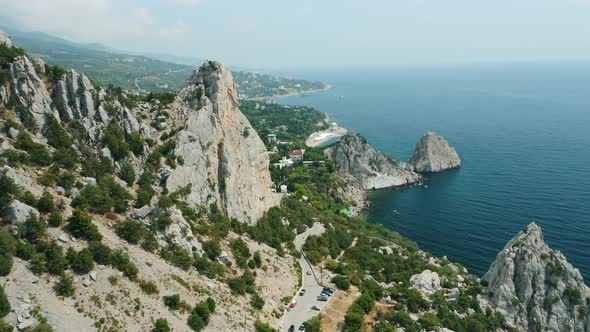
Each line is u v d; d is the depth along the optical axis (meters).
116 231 85.75
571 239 180.75
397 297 115.38
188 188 117.19
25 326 58.66
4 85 98.19
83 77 112.56
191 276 88.31
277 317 95.94
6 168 77.12
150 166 113.12
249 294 96.25
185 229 98.75
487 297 124.00
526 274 120.19
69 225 77.38
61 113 108.06
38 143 93.62
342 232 172.25
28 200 75.00
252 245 121.94
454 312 113.38
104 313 67.75
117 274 75.19
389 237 193.50
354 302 105.31
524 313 116.31
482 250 183.25
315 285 115.31
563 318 115.19
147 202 99.25
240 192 136.12
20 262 66.50
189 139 123.62
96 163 100.69
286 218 162.00
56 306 63.97
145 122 125.88
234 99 149.00
